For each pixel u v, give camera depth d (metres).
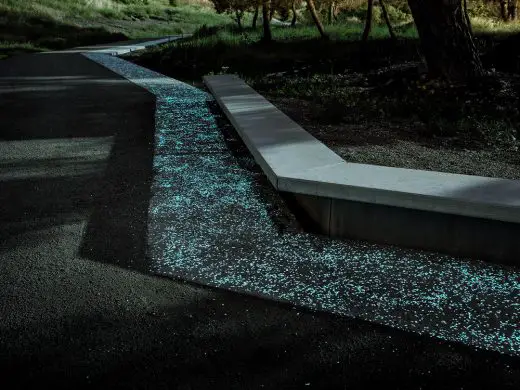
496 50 9.82
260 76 11.55
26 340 2.24
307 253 3.09
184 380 2.01
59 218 3.54
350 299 2.59
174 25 36.84
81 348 2.19
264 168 4.04
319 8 28.06
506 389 1.97
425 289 2.70
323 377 2.03
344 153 4.70
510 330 2.35
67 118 6.90
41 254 3.02
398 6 29.64
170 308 2.50
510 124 5.69
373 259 3.03
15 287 2.66
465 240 3.04
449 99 7.40
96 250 3.08
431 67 8.26
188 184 4.24
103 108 7.64
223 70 12.91
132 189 4.12
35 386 1.97
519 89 7.59
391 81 8.83
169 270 2.86
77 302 2.53
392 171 3.59
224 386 1.98
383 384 1.99
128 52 19.67
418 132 5.57
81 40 24.50
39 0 32.19
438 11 7.89
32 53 18.25
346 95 7.96
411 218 3.12
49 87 9.84
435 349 2.21
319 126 6.04
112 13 35.47
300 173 3.58
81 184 4.23
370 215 3.23
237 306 2.53
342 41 17.88
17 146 5.45
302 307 2.52
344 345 2.23
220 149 5.32
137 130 6.19
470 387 1.98
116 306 2.51
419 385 1.99
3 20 25.64
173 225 3.44
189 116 7.03
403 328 2.36
